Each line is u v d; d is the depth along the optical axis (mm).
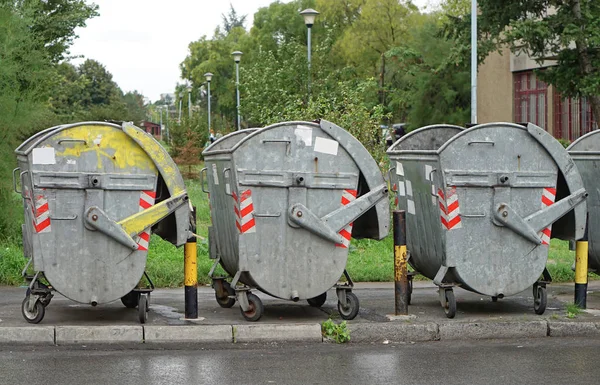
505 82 38219
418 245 10383
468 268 9805
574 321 9711
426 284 12945
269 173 9445
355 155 9680
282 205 9516
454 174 9688
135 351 8703
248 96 27047
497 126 9773
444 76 41062
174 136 42875
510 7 27984
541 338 9484
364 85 20969
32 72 16266
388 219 9852
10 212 15562
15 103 15547
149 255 14727
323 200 9617
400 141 11133
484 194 9805
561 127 34688
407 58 42375
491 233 9852
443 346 9047
